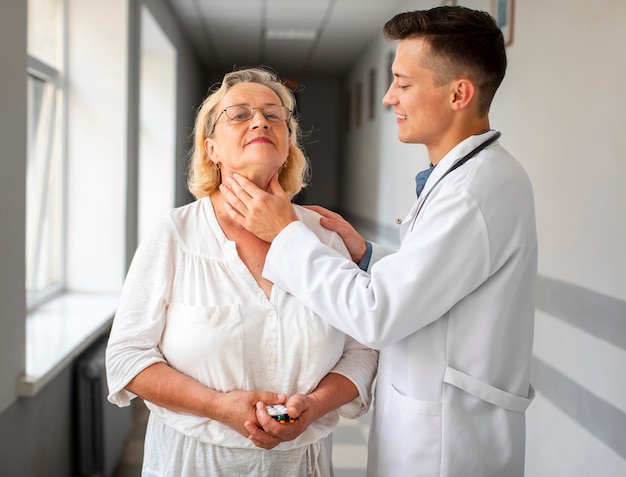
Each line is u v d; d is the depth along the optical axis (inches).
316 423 54.9
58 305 136.4
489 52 52.4
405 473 54.2
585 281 92.6
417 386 53.8
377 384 58.0
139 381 50.9
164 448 53.8
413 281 49.0
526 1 121.0
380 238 289.1
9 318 85.0
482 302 52.4
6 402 84.1
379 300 49.3
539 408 110.3
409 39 53.8
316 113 461.1
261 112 54.2
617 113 84.3
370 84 317.4
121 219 152.3
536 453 111.3
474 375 52.8
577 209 96.1
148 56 265.3
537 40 114.8
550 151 107.8
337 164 462.0
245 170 53.8
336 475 117.7
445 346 53.4
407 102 54.5
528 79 119.2
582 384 92.7
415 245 50.2
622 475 80.1
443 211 50.4
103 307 135.6
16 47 85.7
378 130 294.8
